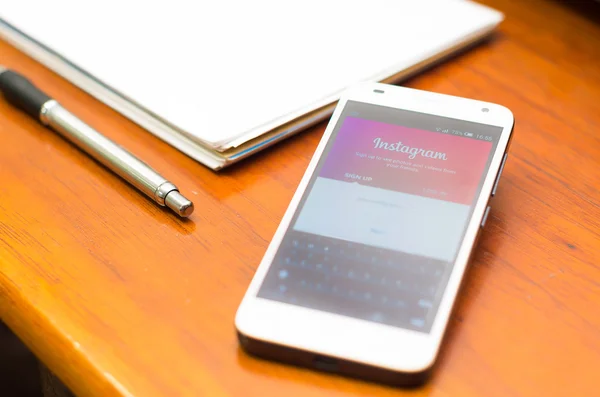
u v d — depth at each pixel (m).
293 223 0.39
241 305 0.36
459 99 0.42
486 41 0.51
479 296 0.38
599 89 0.48
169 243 0.39
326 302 0.36
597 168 0.43
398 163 0.40
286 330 0.35
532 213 0.41
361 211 0.39
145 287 0.38
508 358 0.36
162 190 0.40
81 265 0.39
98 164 0.43
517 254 0.39
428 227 0.38
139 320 0.37
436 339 0.35
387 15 0.50
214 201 0.41
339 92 0.44
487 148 0.40
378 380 0.35
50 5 0.49
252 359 0.36
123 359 0.36
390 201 0.39
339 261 0.37
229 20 0.48
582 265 0.39
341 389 0.35
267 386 0.35
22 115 0.45
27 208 0.41
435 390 0.35
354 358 0.35
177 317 0.37
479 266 0.39
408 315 0.36
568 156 0.44
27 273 0.38
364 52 0.47
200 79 0.45
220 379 0.35
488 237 0.40
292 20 0.49
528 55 0.50
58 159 0.43
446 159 0.40
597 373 0.36
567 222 0.41
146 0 0.50
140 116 0.44
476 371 0.36
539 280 0.38
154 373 0.35
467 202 0.39
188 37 0.47
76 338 0.36
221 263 0.39
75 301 0.37
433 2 0.51
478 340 0.36
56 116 0.43
